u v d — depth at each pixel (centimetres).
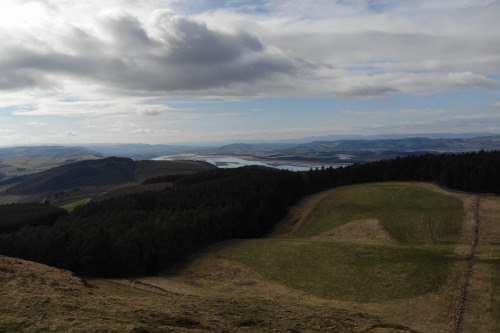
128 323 2305
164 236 7844
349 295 4681
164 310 2830
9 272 3484
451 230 7031
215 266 6875
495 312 3734
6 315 2217
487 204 7938
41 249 7356
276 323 2788
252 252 7281
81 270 6869
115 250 7081
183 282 5862
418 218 7875
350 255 6022
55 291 3027
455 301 4075
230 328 2514
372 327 2864
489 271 4666
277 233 9612
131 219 9425
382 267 5328
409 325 3688
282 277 5728
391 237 7356
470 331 3478
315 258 6228
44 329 2038
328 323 2862
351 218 8844
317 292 4938
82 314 2416
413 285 4619
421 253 5722
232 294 4916
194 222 8919
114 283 5397
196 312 2905
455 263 5088
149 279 6075
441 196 8900
